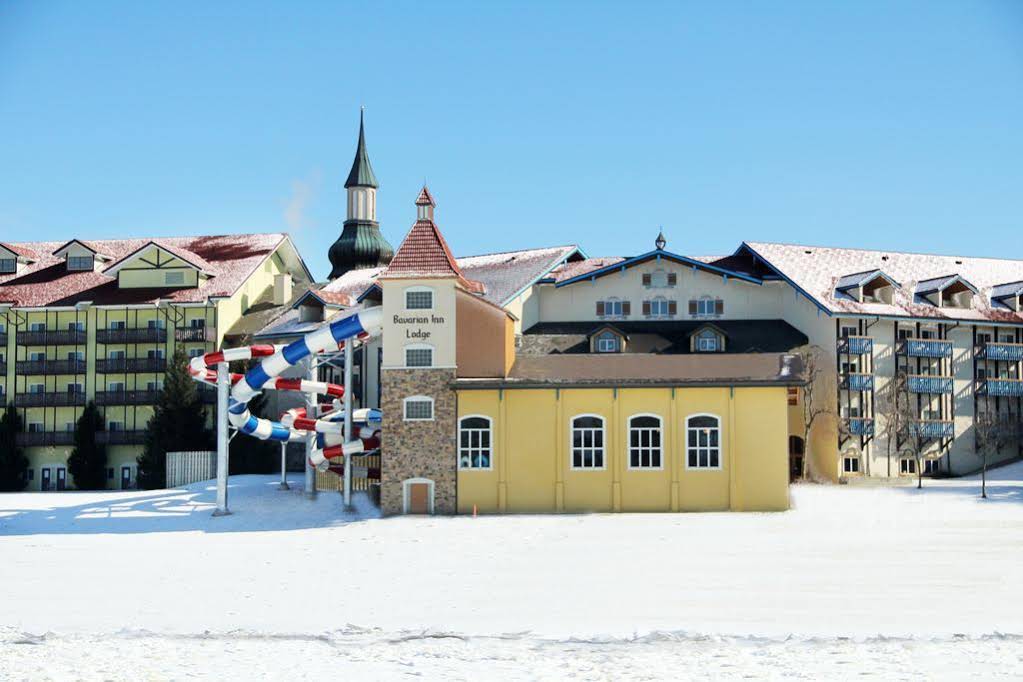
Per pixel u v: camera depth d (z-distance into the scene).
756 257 85.69
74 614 36.25
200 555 48.28
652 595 37.28
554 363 62.81
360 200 119.38
